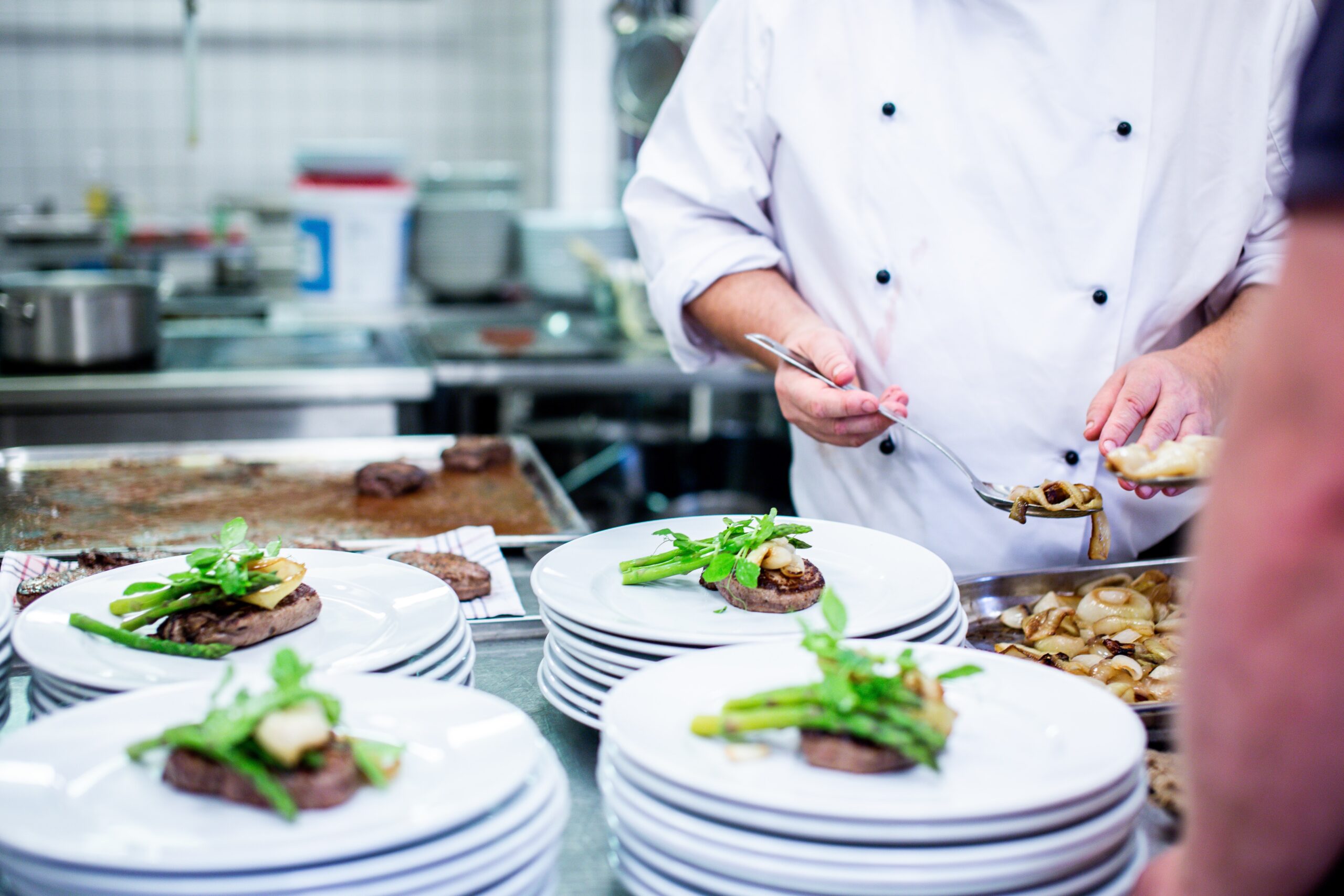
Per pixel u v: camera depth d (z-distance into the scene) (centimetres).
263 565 109
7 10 486
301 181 403
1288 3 150
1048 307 154
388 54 522
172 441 296
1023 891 69
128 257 420
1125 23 148
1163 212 152
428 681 86
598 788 92
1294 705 51
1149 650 121
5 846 65
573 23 507
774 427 399
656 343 355
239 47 507
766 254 169
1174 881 62
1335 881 61
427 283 432
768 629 104
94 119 502
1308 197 49
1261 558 51
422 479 206
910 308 159
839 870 67
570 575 115
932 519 164
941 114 155
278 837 68
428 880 65
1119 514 160
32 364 296
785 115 162
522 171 541
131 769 76
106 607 108
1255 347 52
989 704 86
